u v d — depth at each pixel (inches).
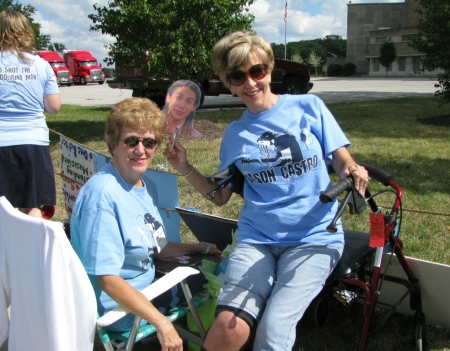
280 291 88.5
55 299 77.1
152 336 117.0
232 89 100.3
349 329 119.6
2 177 153.7
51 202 162.6
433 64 454.3
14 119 153.3
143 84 381.4
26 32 154.3
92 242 86.2
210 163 275.3
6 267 91.7
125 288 84.2
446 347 111.8
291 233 95.9
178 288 103.5
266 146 97.7
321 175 96.7
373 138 349.4
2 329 97.4
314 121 98.1
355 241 112.2
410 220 183.8
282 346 82.9
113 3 353.1
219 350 84.0
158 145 97.0
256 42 96.2
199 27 344.8
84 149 143.0
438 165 263.6
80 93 1068.5
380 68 2052.2
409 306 119.8
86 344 81.4
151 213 99.0
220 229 129.6
